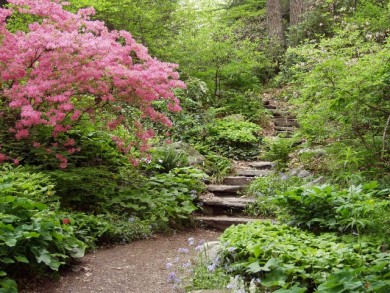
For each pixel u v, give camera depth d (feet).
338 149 23.49
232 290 12.15
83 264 15.42
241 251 13.98
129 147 22.56
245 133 32.71
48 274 13.71
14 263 12.93
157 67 21.50
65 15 22.52
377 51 23.61
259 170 28.17
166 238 19.72
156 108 33.45
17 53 20.51
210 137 32.30
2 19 21.03
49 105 21.16
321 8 49.32
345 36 29.68
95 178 21.59
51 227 13.65
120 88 21.16
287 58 48.93
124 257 16.57
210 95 39.34
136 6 40.68
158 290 13.33
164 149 26.76
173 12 45.21
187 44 40.78
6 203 13.51
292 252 13.20
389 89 20.65
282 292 10.62
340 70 21.74
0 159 19.81
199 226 22.07
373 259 12.96
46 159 21.22
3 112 21.66
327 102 22.09
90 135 24.64
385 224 15.12
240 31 61.67
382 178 20.35
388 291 10.10
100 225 18.35
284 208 17.76
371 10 29.37
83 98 21.91
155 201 21.36
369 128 22.91
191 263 15.26
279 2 57.67
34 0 22.09
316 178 23.80
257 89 43.62
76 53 20.95
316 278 11.86
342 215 15.31
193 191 23.30
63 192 20.02
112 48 20.99
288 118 38.63
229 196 25.39
